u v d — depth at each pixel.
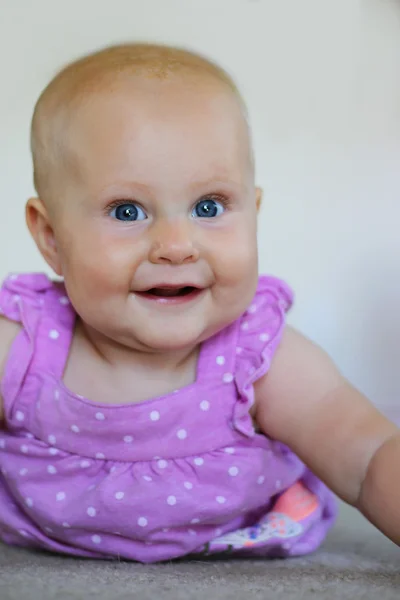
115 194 0.79
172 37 1.88
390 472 0.80
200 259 0.80
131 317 0.81
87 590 0.61
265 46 1.89
